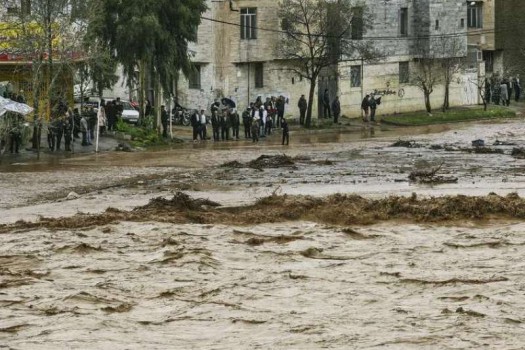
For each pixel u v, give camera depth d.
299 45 111.12
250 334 32.88
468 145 91.75
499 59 142.62
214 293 37.94
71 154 84.19
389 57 126.06
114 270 42.00
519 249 45.09
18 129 81.06
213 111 99.44
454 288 37.84
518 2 141.75
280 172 73.25
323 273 40.78
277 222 52.66
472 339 31.53
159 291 38.47
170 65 94.19
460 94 135.75
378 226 51.44
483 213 53.03
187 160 81.25
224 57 110.75
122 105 100.94
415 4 128.88
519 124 116.81
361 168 74.88
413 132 108.44
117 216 53.62
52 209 57.59
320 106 118.62
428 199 56.22
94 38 88.00
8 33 85.38
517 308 34.97
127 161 80.31
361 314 34.69
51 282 40.28
